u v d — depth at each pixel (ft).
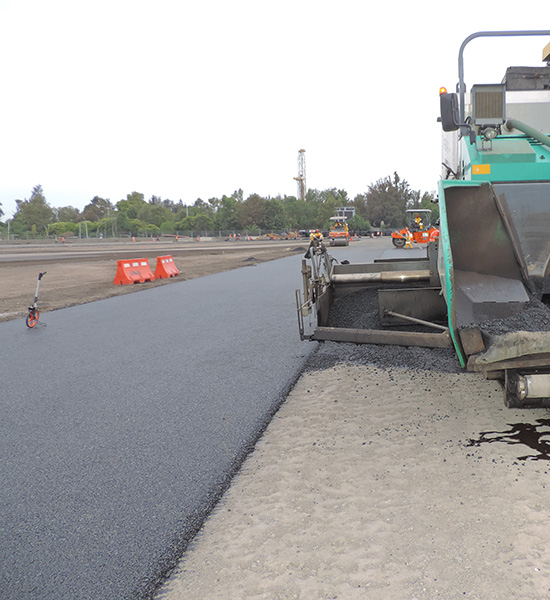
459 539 7.66
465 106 15.53
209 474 10.57
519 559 7.13
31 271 77.87
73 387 17.30
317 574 7.18
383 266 22.41
